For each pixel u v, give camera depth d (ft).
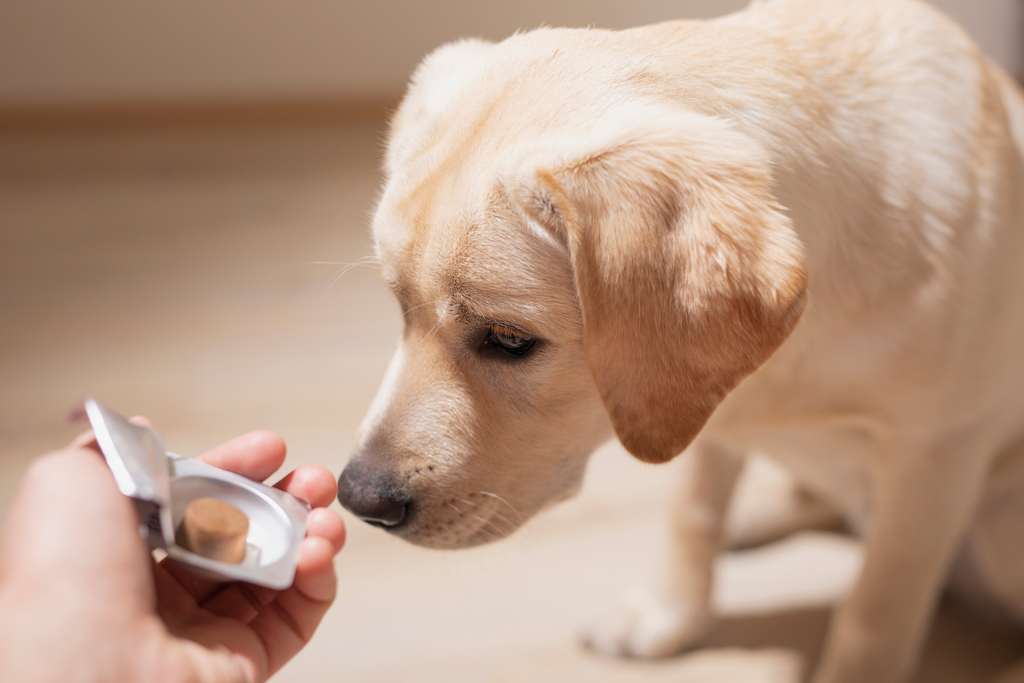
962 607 3.06
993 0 7.05
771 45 2.38
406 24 6.64
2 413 3.51
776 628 2.99
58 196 5.45
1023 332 2.50
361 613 3.00
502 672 2.88
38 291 4.39
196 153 6.19
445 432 2.32
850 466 2.72
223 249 4.82
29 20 6.09
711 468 2.78
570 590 3.06
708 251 2.11
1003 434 2.63
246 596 2.12
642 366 2.16
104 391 3.66
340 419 3.52
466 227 2.20
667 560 2.90
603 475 3.38
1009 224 2.44
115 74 6.38
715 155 2.14
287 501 2.07
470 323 2.26
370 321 4.19
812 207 2.32
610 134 2.15
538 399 2.31
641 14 6.68
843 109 2.37
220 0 6.31
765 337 2.12
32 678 1.81
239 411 3.55
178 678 1.89
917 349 2.39
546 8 6.66
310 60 6.63
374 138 6.51
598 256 2.13
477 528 2.39
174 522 1.95
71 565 1.86
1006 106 2.54
